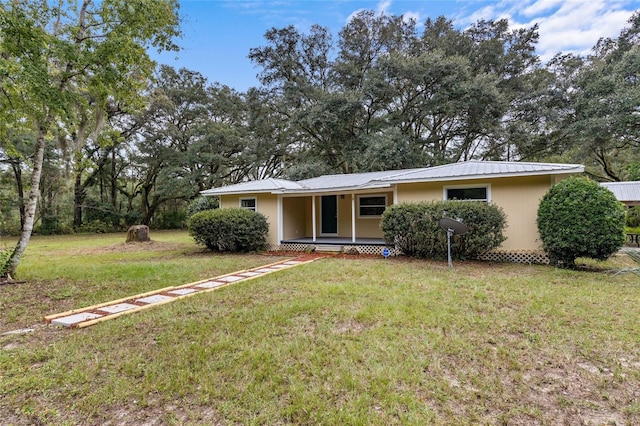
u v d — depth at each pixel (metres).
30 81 5.54
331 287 5.48
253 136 24.14
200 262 8.86
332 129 19.70
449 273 6.67
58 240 17.62
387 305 4.45
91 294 5.51
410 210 8.39
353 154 19.56
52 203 22.69
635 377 2.65
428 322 3.82
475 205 7.82
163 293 5.51
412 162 18.09
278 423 2.16
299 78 21.06
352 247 10.40
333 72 20.91
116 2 6.39
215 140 22.92
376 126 20.36
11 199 19.97
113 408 2.36
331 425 2.12
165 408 2.35
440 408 2.29
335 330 3.63
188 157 22.73
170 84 23.20
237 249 11.23
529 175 7.82
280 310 4.33
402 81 19.48
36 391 2.57
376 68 19.05
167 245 13.86
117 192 28.88
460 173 8.52
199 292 5.42
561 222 6.93
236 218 10.56
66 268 8.09
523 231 8.09
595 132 16.50
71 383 2.67
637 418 2.18
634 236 12.48
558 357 2.99
